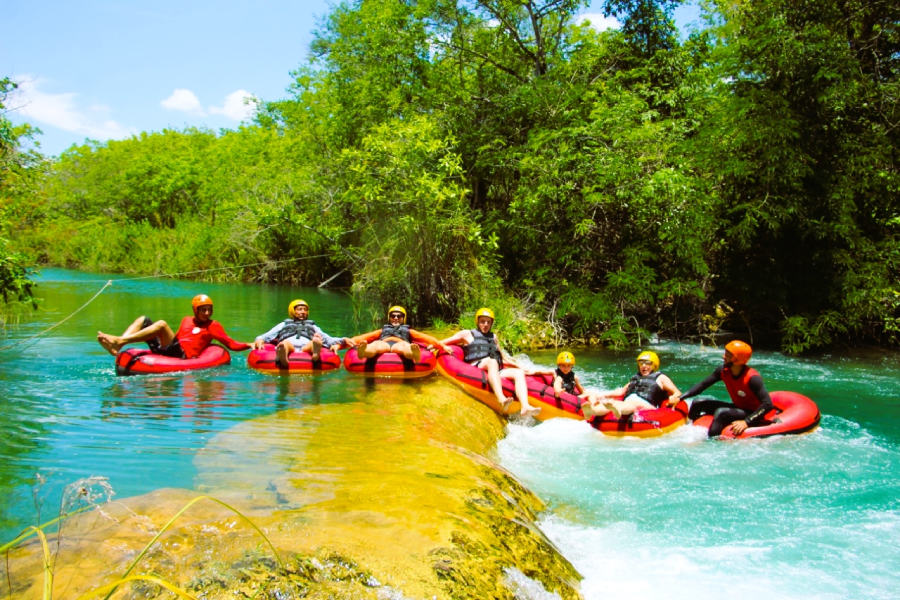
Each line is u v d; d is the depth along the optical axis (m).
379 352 8.08
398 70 17.66
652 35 15.88
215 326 8.62
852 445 6.36
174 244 30.95
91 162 48.03
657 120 14.70
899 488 5.27
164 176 37.75
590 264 13.44
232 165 31.25
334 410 6.12
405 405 6.35
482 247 13.19
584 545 4.17
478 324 7.74
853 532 4.45
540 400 7.11
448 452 4.86
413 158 12.95
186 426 5.52
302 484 4.00
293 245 24.83
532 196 13.09
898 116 12.25
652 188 11.89
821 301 11.96
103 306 15.62
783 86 12.28
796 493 5.14
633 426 6.64
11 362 8.61
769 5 12.72
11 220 12.85
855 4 12.72
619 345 12.12
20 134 12.51
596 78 15.45
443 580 2.95
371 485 4.00
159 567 2.87
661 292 12.27
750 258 12.82
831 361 10.84
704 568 3.89
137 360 7.90
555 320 12.77
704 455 6.08
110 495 3.84
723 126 12.41
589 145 13.45
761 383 6.74
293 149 24.48
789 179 11.60
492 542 3.45
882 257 11.72
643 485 5.30
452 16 16.83
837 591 3.66
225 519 3.39
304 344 8.57
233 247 26.97
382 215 14.08
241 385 7.35
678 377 9.54
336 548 3.06
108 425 5.53
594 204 12.86
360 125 19.25
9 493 3.92
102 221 38.75
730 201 12.73
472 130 15.07
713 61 14.62
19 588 2.69
